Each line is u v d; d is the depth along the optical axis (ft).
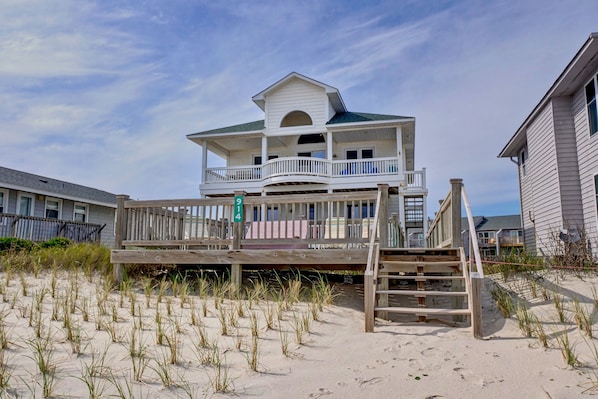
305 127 63.82
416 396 10.02
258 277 28.12
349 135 65.62
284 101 65.46
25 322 16.33
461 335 15.55
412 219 73.72
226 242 24.13
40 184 59.82
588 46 30.60
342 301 22.16
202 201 25.25
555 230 37.60
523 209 55.88
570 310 17.52
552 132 39.52
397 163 59.98
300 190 62.44
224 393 10.41
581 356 12.39
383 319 19.16
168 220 26.18
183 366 12.36
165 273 28.76
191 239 24.77
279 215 24.20
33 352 13.12
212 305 20.25
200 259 24.20
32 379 11.12
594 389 10.05
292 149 70.28
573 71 34.50
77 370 11.89
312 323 17.25
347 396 10.11
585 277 24.04
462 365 12.11
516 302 20.16
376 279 19.08
